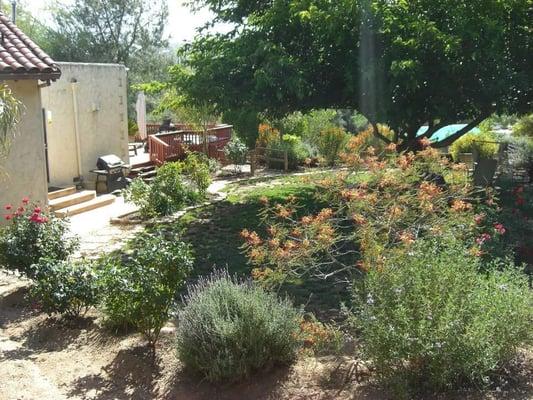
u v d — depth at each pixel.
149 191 13.11
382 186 6.37
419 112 13.12
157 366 5.31
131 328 6.21
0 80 10.19
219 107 13.70
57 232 7.76
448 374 4.15
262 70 12.02
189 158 15.70
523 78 11.59
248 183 18.00
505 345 4.40
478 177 13.54
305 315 6.73
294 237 6.84
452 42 10.92
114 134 17.02
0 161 10.54
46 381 5.02
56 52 35.56
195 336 4.94
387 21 11.70
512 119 31.50
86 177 15.93
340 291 7.69
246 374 4.86
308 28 13.38
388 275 4.75
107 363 5.50
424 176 7.13
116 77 16.98
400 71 10.98
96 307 6.63
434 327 4.25
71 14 36.09
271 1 14.92
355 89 12.81
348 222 8.71
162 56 38.34
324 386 4.63
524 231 9.22
